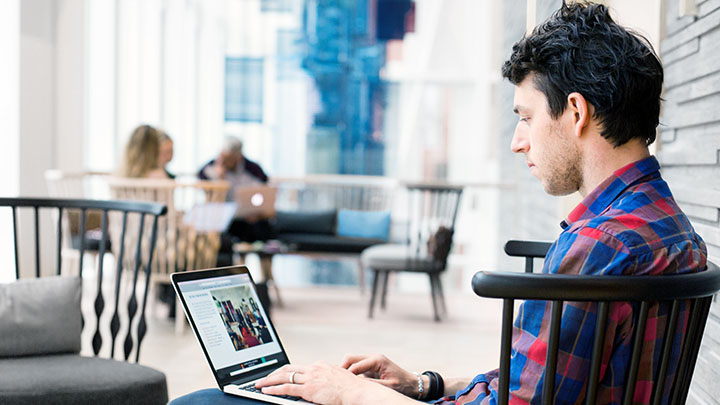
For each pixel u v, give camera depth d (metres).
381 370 1.39
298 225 6.22
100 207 2.36
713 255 1.62
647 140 1.11
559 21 1.10
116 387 1.88
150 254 2.30
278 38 7.80
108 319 4.54
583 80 1.04
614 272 1.00
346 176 7.38
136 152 4.38
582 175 1.11
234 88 7.62
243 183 6.02
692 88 1.75
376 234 6.12
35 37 5.30
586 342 1.02
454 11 8.41
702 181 1.71
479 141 8.18
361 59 8.11
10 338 2.07
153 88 6.70
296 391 1.23
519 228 4.71
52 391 1.81
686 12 1.73
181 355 3.83
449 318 5.11
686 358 1.07
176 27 6.94
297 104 7.98
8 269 4.90
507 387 0.98
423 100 8.37
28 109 5.24
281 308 5.30
